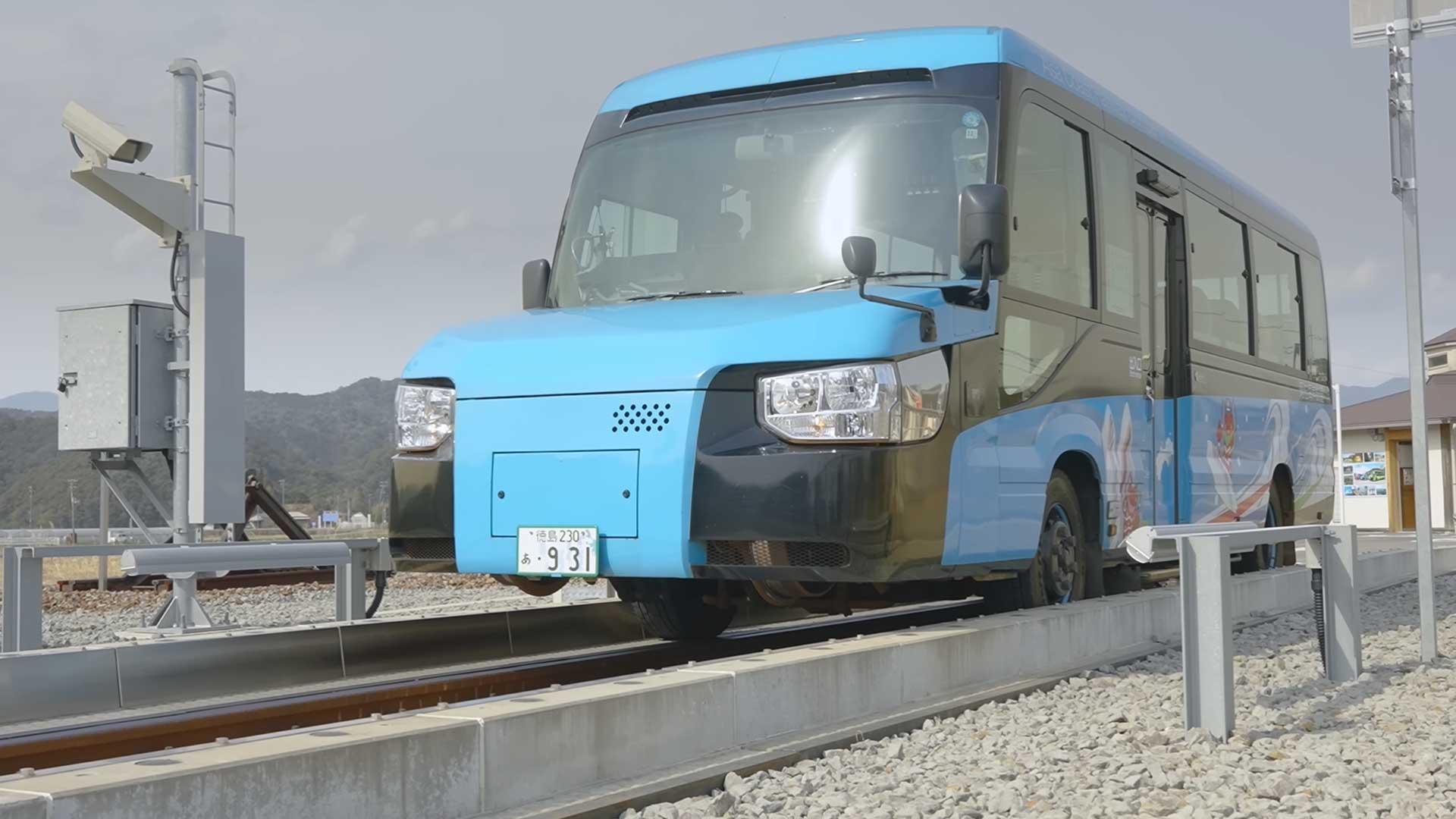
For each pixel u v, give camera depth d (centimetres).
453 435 715
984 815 454
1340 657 775
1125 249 975
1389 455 4347
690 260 766
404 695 704
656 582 901
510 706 450
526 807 436
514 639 948
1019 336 778
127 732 579
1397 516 4322
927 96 764
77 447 1125
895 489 640
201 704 701
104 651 714
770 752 526
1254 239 1342
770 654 590
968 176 743
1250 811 462
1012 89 779
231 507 1123
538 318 757
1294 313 1471
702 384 655
